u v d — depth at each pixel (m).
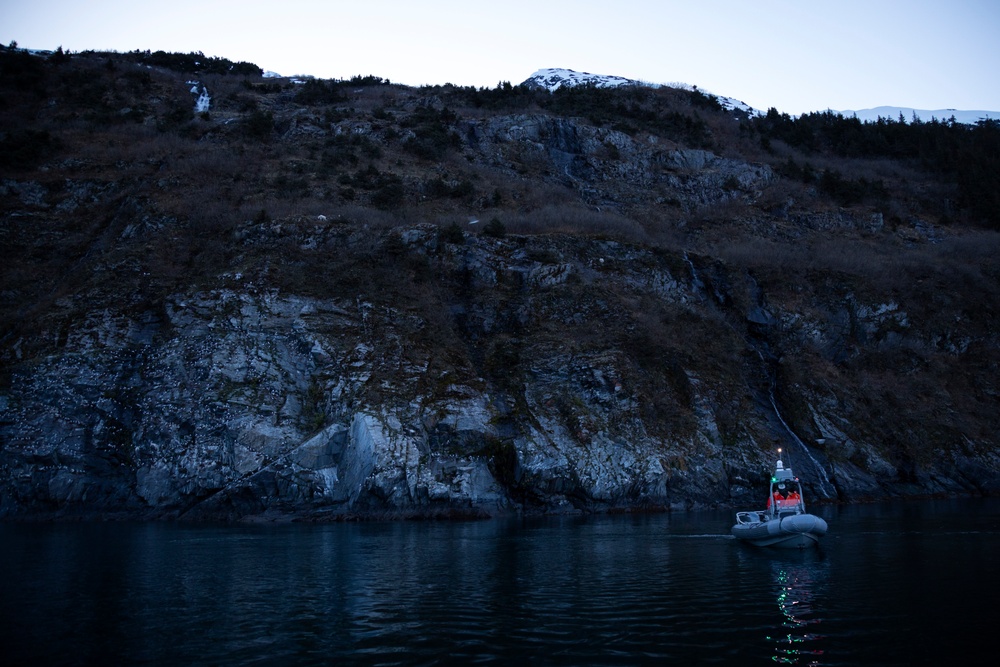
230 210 45.94
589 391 36.91
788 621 12.68
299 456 31.62
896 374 46.31
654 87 94.00
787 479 23.56
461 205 54.06
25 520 31.00
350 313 38.47
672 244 54.53
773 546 21.70
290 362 35.53
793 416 41.19
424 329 39.06
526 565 18.91
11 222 45.06
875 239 62.66
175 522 30.44
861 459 39.56
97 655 11.14
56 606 14.43
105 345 35.41
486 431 33.62
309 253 42.00
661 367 39.66
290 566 18.98
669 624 12.55
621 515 32.09
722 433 38.19
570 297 43.47
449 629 12.33
